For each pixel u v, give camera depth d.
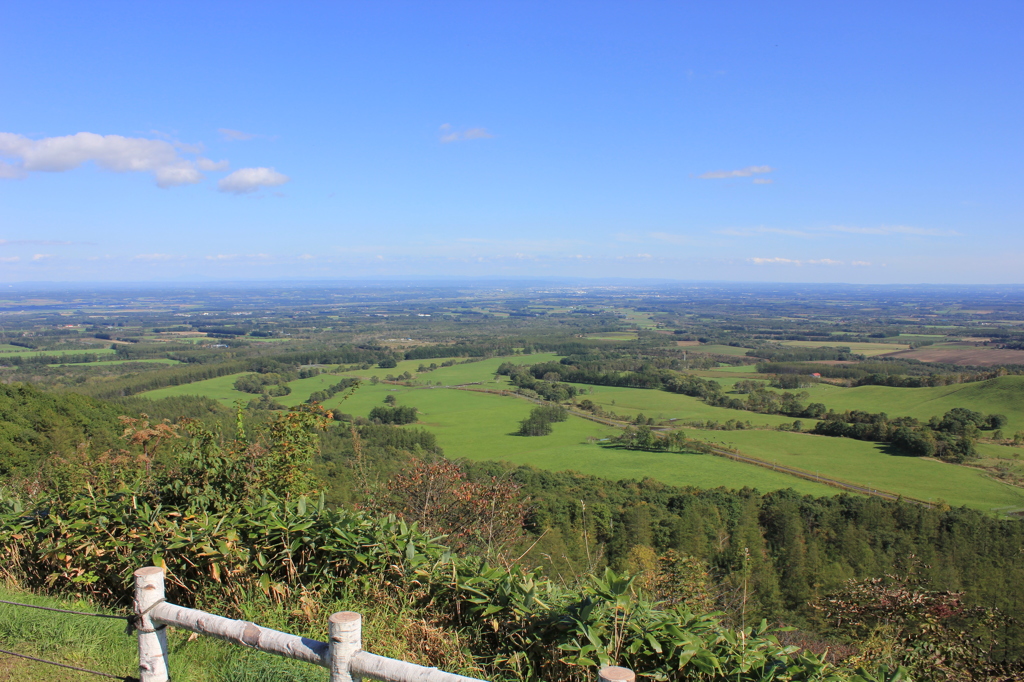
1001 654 5.46
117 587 4.51
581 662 3.18
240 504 4.90
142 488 5.26
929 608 5.71
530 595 3.79
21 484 6.45
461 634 3.88
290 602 4.11
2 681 3.30
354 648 2.33
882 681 3.62
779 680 3.25
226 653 3.56
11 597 4.35
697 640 3.35
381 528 4.50
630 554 11.91
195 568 4.37
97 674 3.07
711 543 17.28
